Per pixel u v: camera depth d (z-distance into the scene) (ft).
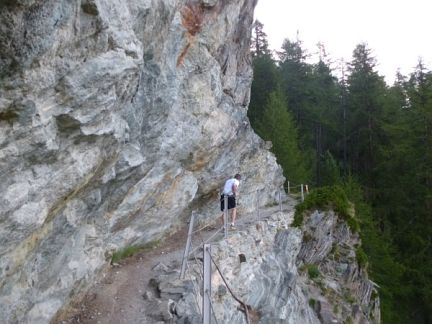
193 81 39.58
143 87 27.66
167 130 35.47
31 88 14.88
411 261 79.00
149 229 37.40
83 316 24.75
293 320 39.88
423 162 89.66
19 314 19.33
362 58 124.67
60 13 14.80
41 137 16.07
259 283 37.52
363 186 100.53
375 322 55.31
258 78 115.96
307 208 59.82
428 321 74.28
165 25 26.99
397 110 110.83
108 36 18.21
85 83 17.24
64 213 21.47
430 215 83.51
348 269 55.52
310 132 123.95
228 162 50.29
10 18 12.92
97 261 27.68
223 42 46.09
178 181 40.57
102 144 20.81
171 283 28.45
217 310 30.30
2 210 15.35
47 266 21.27
